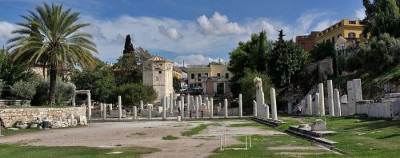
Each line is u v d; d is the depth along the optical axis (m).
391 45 60.78
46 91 57.12
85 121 50.28
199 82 157.50
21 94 53.44
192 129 38.91
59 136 32.75
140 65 121.00
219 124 47.34
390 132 22.33
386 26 68.06
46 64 52.56
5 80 55.56
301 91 86.06
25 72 58.06
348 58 70.62
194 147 22.53
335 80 75.44
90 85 96.62
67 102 64.75
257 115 55.62
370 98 57.00
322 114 48.50
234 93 95.75
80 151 21.48
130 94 96.44
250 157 17.33
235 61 96.75
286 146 21.33
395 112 30.44
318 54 95.12
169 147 22.83
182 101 69.19
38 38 48.72
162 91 112.50
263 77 79.31
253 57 89.94
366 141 19.86
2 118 39.56
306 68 87.44
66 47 49.59
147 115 76.88
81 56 50.16
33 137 32.06
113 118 68.88
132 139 28.97
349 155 16.19
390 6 70.88
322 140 22.03
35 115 44.75
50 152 21.33
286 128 32.97
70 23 50.72
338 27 111.88
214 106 88.69
